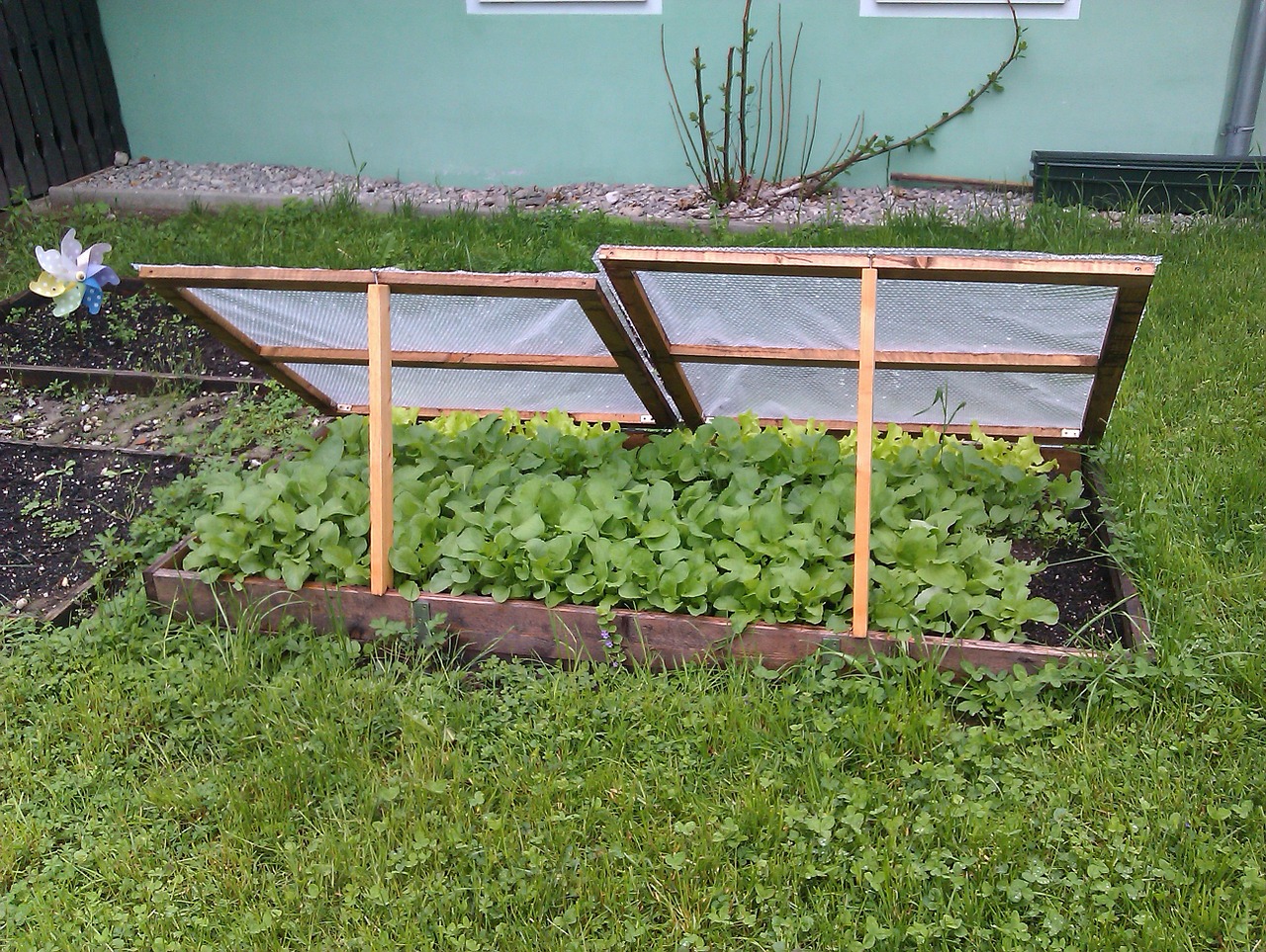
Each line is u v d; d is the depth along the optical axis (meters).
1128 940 2.57
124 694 3.47
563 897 2.77
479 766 3.13
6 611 3.88
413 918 2.71
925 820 2.82
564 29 7.87
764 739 3.13
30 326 6.21
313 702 3.34
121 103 8.78
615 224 7.27
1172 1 7.05
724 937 2.65
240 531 3.79
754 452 4.18
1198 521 3.97
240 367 5.79
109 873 2.86
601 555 3.62
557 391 4.62
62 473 4.82
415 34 8.10
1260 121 7.27
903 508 3.79
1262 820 2.82
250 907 2.78
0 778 3.17
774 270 3.32
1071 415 4.30
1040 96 7.47
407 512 3.87
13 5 7.91
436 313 3.97
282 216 7.52
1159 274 5.97
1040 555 3.96
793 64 7.67
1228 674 3.25
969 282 3.33
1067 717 3.14
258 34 8.34
